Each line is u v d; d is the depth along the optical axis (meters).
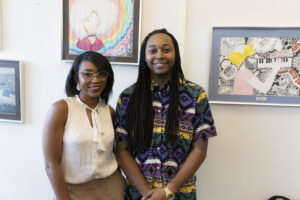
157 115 0.89
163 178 0.87
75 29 1.17
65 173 0.85
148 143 0.89
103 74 0.85
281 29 1.06
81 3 1.15
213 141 1.18
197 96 0.87
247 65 1.10
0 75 1.26
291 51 1.07
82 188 0.87
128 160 0.92
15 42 1.25
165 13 1.12
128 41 1.14
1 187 1.37
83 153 0.84
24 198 1.36
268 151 1.15
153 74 0.91
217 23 1.10
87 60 0.83
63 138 0.82
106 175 0.90
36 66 1.24
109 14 1.14
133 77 1.18
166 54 0.83
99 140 0.85
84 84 0.83
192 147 0.90
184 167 0.85
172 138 0.85
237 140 1.16
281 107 1.12
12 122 1.30
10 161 1.34
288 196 1.17
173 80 0.89
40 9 1.21
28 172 1.33
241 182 1.19
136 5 1.12
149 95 0.91
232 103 1.12
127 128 0.93
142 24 1.14
